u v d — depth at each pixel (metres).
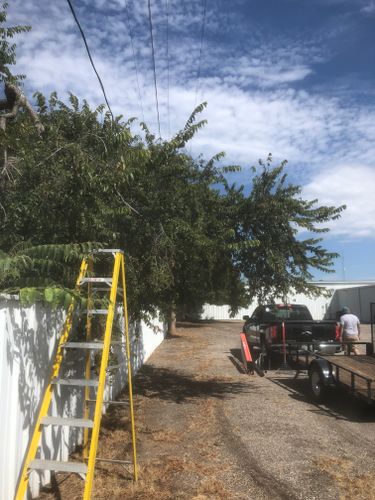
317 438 7.27
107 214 6.68
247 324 17.48
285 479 5.62
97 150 7.08
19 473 4.67
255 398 10.16
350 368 8.87
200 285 10.02
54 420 4.55
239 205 10.25
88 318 5.79
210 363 15.62
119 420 8.20
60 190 6.09
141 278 8.19
